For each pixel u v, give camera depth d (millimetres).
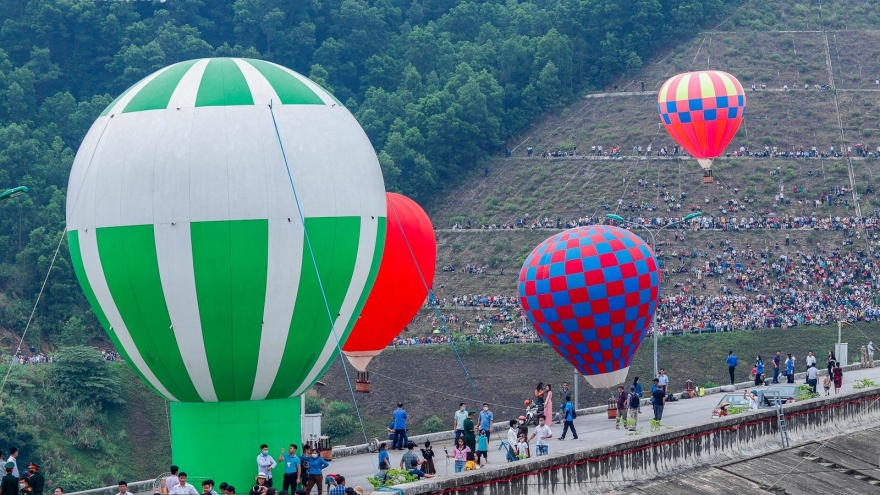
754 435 79250
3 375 176125
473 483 60344
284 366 65938
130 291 63750
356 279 66812
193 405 67125
